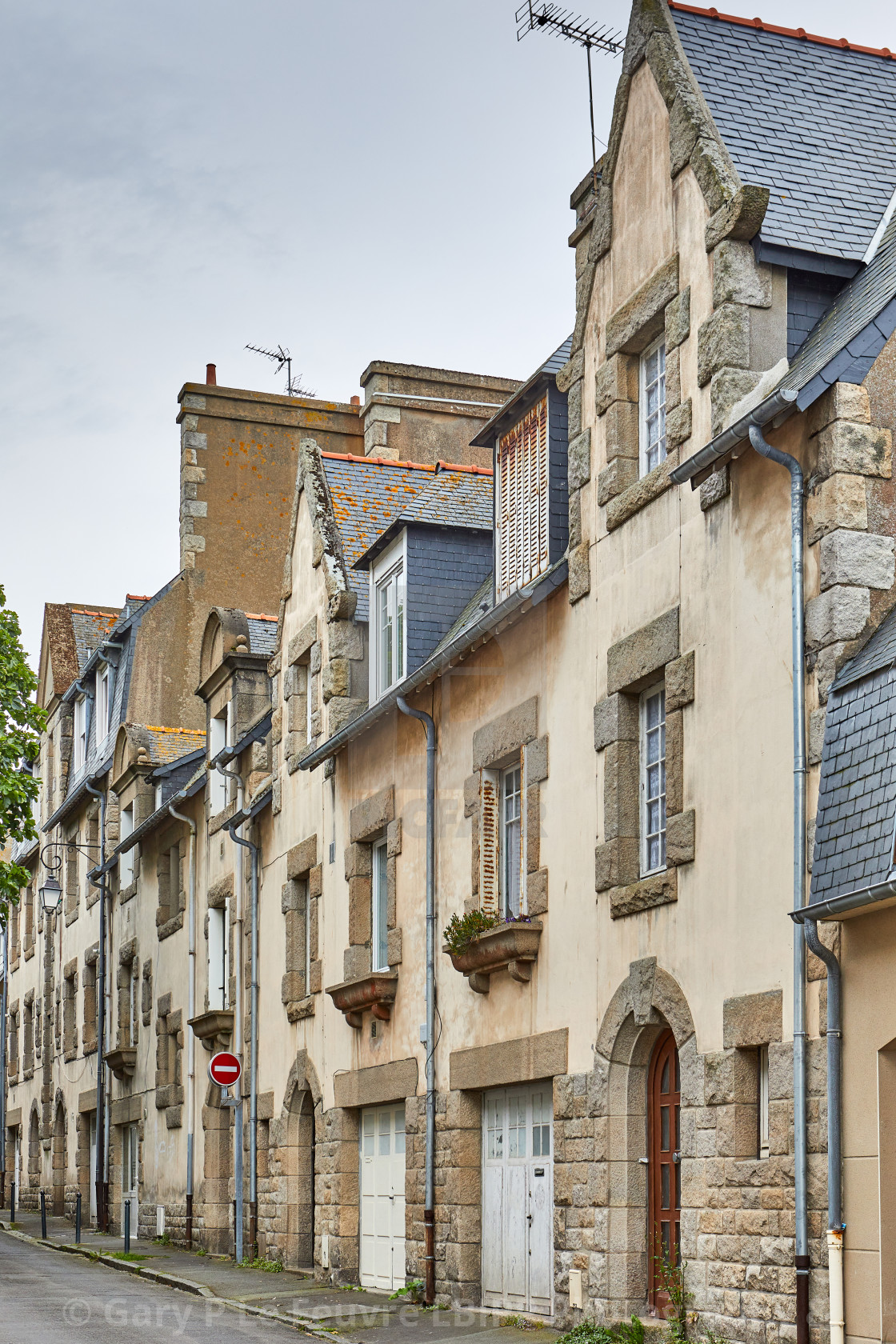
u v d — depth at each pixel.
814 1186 10.16
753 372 12.05
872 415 10.75
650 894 12.49
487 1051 15.18
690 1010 11.85
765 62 13.96
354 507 21.00
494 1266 15.22
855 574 10.55
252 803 22.23
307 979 20.42
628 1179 12.83
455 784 16.47
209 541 31.03
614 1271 12.72
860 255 12.37
